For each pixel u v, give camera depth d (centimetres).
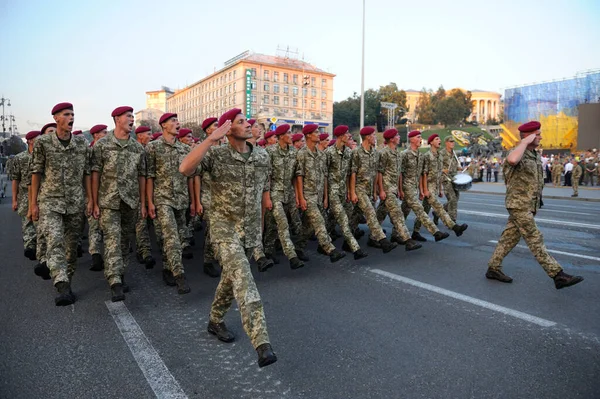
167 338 376
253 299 299
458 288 504
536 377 299
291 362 328
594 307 436
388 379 300
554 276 471
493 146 6175
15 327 402
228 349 353
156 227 640
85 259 691
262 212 379
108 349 354
